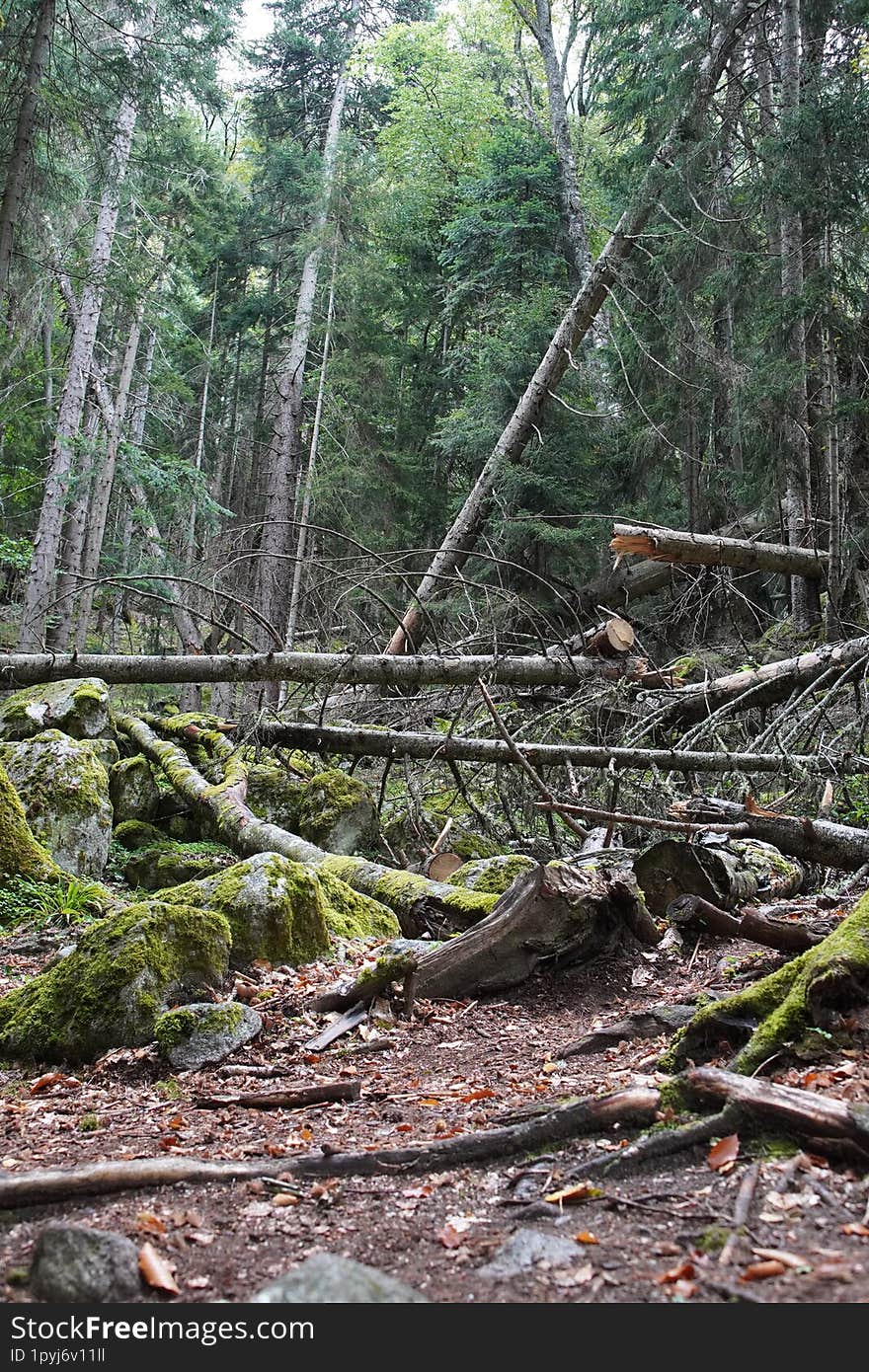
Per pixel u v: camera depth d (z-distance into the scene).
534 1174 2.96
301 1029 5.05
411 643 11.84
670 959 5.89
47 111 14.83
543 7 23.56
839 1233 2.38
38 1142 3.70
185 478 22.14
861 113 11.88
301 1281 2.21
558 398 16.03
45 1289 2.40
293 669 10.84
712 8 13.88
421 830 10.32
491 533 16.92
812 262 12.98
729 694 11.20
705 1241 2.40
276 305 30.31
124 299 19.12
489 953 5.62
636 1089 3.27
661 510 17.14
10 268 15.59
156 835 10.49
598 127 27.34
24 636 18.17
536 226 20.47
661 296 15.25
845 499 12.42
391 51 30.83
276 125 31.02
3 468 23.27
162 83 17.22
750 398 12.72
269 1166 3.13
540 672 11.27
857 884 6.69
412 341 30.42
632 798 9.63
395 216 26.25
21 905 7.29
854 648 10.31
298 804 10.80
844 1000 3.48
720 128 14.59
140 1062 4.60
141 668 11.02
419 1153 3.14
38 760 9.08
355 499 23.44
